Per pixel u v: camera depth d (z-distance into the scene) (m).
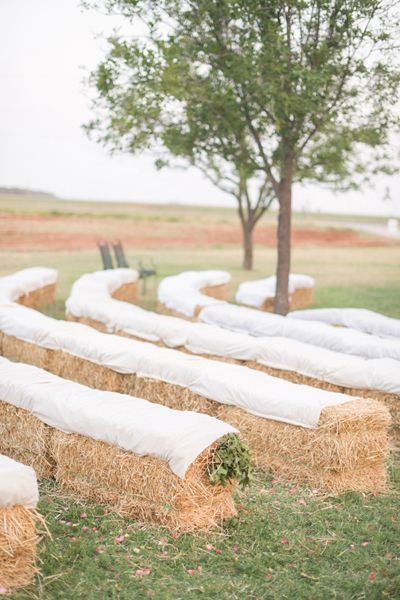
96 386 7.84
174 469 4.83
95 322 10.68
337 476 5.73
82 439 5.38
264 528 5.02
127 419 5.20
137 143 12.28
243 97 11.73
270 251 32.44
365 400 6.07
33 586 4.11
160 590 4.16
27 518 4.18
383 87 11.11
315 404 5.82
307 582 4.37
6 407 5.90
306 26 10.74
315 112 10.96
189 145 12.57
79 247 28.97
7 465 4.27
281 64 10.74
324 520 5.24
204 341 8.56
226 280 17.33
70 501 5.29
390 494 5.79
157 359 7.18
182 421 5.15
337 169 14.20
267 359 7.91
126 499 5.10
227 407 6.33
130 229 34.84
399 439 7.09
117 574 4.33
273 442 5.97
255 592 4.21
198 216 41.59
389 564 4.61
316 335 9.27
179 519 4.86
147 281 20.64
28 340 8.93
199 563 4.53
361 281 21.67
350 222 47.66
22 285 13.40
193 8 10.88
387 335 10.65
